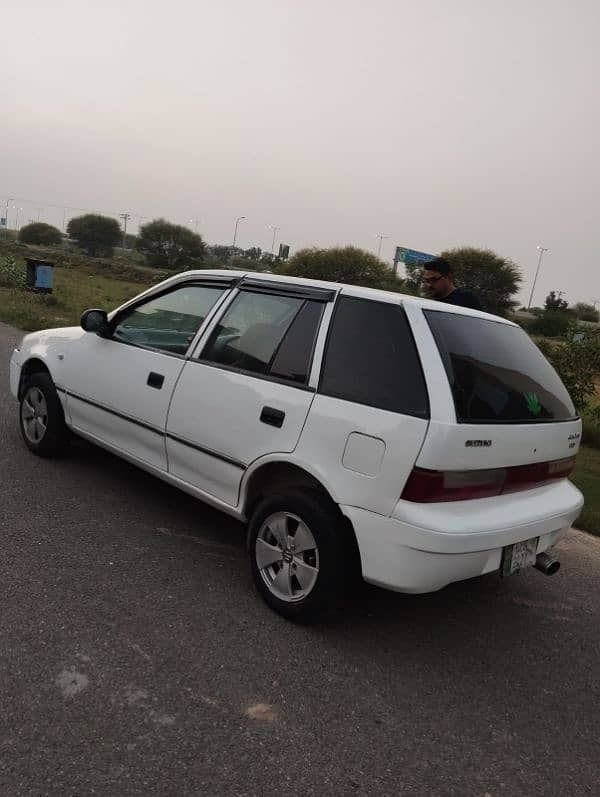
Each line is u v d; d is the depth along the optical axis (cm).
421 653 331
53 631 298
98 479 495
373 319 332
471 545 297
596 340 1084
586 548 527
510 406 326
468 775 249
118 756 231
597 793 250
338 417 316
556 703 307
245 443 354
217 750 241
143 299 461
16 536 386
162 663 287
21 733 236
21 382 537
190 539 416
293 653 311
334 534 317
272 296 379
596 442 1030
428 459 288
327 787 232
